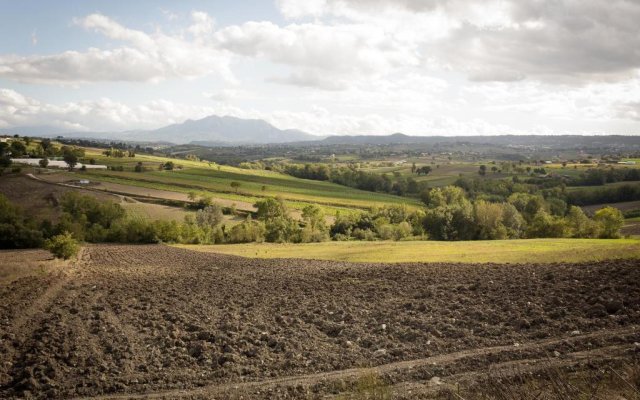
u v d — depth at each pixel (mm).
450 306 20938
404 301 23016
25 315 24734
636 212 116438
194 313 23047
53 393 13344
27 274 45000
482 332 16422
